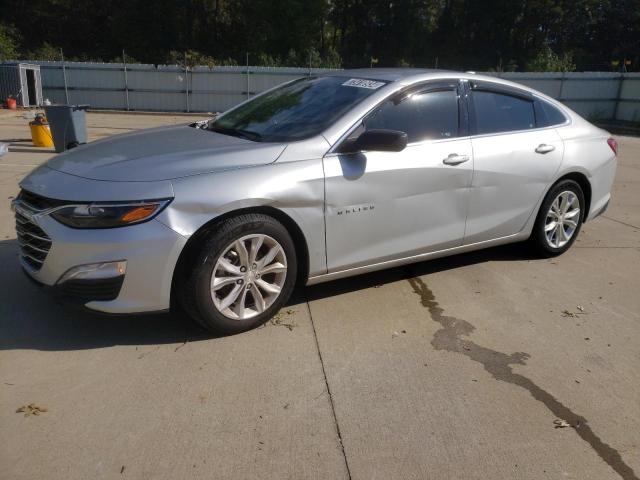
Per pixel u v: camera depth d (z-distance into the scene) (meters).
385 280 4.73
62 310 3.94
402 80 4.30
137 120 21.95
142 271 3.29
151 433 2.74
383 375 3.32
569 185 5.29
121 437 2.70
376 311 4.14
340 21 48.41
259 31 44.06
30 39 43.03
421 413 2.98
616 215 7.34
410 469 2.58
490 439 2.80
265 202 3.56
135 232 3.24
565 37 49.75
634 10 47.78
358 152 3.93
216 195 3.41
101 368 3.27
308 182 3.71
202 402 2.99
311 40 45.47
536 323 4.07
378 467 2.58
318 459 2.62
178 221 3.31
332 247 3.94
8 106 22.75
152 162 3.53
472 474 2.56
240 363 3.37
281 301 3.81
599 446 2.79
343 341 3.69
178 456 2.60
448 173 4.36
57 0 42.47
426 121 4.34
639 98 25.91
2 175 8.45
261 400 3.03
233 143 3.87
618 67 44.56
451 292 4.55
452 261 5.27
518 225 5.01
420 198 4.25
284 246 3.71
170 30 42.97
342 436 2.78
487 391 3.20
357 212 3.96
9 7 42.34
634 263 5.40
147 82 26.14
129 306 3.32
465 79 4.66
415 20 47.41
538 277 4.95
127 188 3.29
